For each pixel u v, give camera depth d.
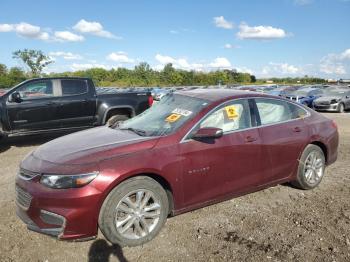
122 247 3.91
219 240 4.07
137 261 3.67
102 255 3.78
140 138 4.29
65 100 9.54
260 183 5.04
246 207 4.98
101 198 3.69
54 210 3.64
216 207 4.96
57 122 9.53
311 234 4.21
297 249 3.88
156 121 4.79
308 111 5.88
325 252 3.82
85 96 9.80
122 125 5.15
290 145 5.28
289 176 5.41
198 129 4.40
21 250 3.88
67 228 3.63
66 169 3.73
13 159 7.90
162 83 79.88
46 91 9.46
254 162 4.89
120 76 83.56
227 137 4.64
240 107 4.95
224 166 4.58
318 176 5.78
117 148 4.01
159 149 4.12
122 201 3.83
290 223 4.50
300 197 5.39
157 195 4.05
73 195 3.62
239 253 3.80
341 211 4.87
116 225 3.81
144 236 3.99
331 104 21.64
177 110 4.80
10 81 55.94
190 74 82.62
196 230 4.30
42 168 3.86
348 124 14.09
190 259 3.70
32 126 9.27
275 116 5.32
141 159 3.94
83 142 4.37
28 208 3.80
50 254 3.81
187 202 4.34
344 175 6.49
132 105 10.25
